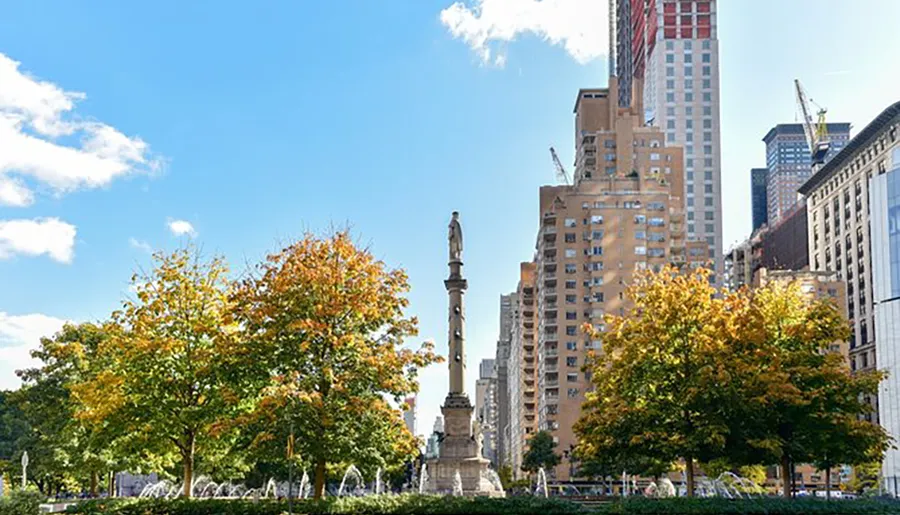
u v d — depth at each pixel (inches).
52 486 3676.2
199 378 1796.3
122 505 1664.6
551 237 6309.1
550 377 6102.4
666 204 6215.6
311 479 3228.3
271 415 1612.9
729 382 1831.9
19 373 2706.7
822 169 7317.9
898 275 5241.1
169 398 1846.7
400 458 1797.5
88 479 3245.6
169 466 2664.9
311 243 1818.4
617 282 6087.6
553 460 5580.7
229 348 1737.2
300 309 1733.5
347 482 3376.0
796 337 2038.6
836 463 2042.3
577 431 2023.9
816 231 7593.5
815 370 1909.4
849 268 6914.4
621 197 6215.6
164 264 1921.8
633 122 7495.1
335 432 1640.0
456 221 2495.1
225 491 3408.0
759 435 1867.6
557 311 6122.1
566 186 7209.6
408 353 1770.4
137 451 1918.1
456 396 2393.0
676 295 2009.1
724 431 1797.5
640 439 1867.6
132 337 1899.6
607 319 2153.1
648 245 6136.8
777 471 5383.9
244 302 1770.4
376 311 1765.5
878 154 6456.7
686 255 6825.8
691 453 1873.8
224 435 1844.2
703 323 1977.1
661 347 1985.7
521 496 1797.5
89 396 1910.7
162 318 1895.9
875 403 5659.5
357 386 1701.5
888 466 4881.9
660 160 7450.8
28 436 2886.3
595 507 1684.3
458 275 2465.6
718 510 1606.8
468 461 2314.2
